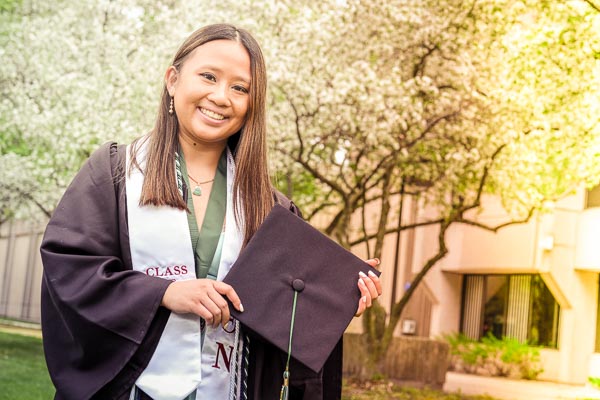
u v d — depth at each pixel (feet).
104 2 29.37
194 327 5.92
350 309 6.30
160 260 6.04
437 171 30.25
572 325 28.37
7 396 24.08
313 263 6.34
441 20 28.30
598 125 26.89
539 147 28.14
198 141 6.51
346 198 29.27
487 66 28.48
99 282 5.74
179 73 6.50
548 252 28.71
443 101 27.99
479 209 29.78
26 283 39.40
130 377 5.82
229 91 6.37
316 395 6.43
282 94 27.76
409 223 35.55
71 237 5.98
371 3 28.30
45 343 6.03
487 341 31.99
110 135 27.89
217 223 6.34
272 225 6.32
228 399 6.09
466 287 34.42
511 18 28.09
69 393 5.82
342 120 27.68
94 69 28.89
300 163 29.55
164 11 28.84
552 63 27.37
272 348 6.43
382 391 27.86
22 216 32.63
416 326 35.55
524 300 31.60
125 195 6.18
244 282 6.11
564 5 26.89
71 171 29.73
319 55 28.25
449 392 28.12
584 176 27.37
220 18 27.63
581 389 27.84
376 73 28.86
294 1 28.84
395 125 27.76
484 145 28.99
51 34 29.32
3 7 29.71
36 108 29.01
